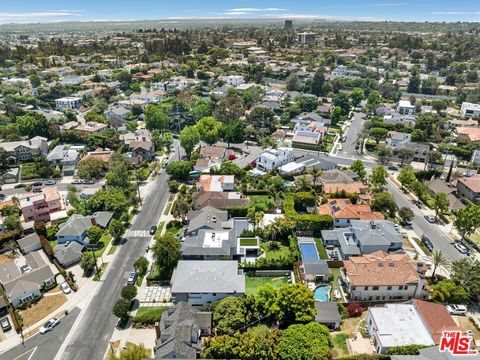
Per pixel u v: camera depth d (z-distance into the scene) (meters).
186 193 128.50
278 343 66.56
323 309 75.38
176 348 63.34
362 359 64.75
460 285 81.81
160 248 89.31
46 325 75.25
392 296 81.25
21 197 125.50
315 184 131.25
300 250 97.38
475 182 126.44
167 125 192.75
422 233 107.06
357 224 100.38
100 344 71.88
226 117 194.00
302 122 198.88
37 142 161.12
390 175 146.25
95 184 139.50
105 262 95.69
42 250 100.06
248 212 112.25
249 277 90.38
